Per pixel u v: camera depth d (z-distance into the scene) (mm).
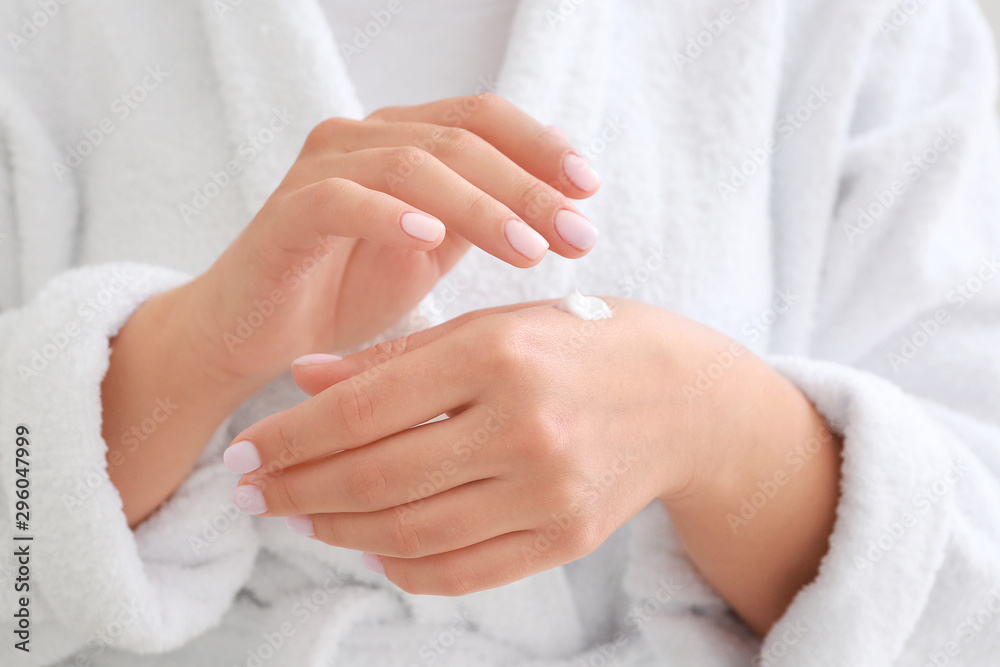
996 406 638
